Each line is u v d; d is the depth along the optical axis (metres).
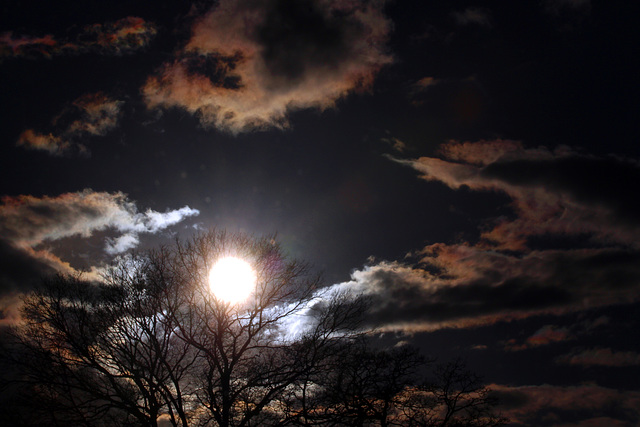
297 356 21.97
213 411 20.38
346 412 20.91
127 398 20.89
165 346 22.33
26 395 20.28
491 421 22.22
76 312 22.30
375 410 21.19
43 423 19.95
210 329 22.09
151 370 21.22
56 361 21.12
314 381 21.42
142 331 22.25
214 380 22.12
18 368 21.00
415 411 21.91
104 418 20.92
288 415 21.14
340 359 21.86
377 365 21.83
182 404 21.78
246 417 20.59
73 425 20.11
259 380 21.44
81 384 20.83
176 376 21.75
